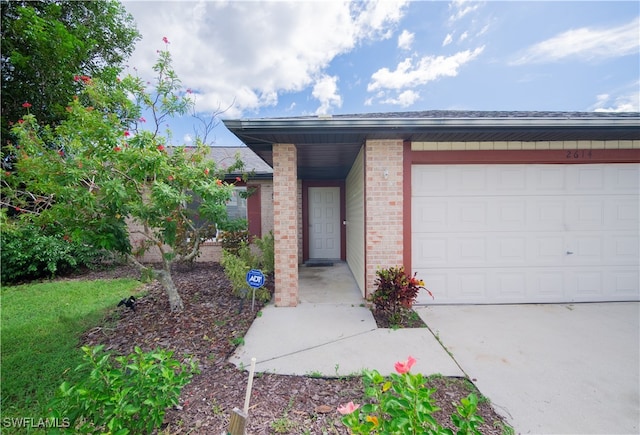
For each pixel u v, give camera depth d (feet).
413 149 15.43
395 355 10.39
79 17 25.86
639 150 15.79
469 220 15.87
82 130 11.87
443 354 10.44
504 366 9.73
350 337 11.89
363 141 15.52
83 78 14.06
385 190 15.37
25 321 13.89
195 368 8.18
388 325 13.14
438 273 15.90
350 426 4.78
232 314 14.33
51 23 21.99
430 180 15.75
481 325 13.14
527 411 7.57
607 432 6.89
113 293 18.54
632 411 7.59
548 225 15.96
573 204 15.97
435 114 18.28
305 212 30.22
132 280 21.80
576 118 12.95
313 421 7.10
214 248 29.27
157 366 6.71
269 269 22.00
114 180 11.28
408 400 4.94
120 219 13.01
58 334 12.41
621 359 10.14
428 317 14.11
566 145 15.71
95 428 5.91
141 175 12.03
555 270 16.02
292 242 15.55
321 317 14.08
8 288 19.69
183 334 12.23
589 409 7.66
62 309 15.56
